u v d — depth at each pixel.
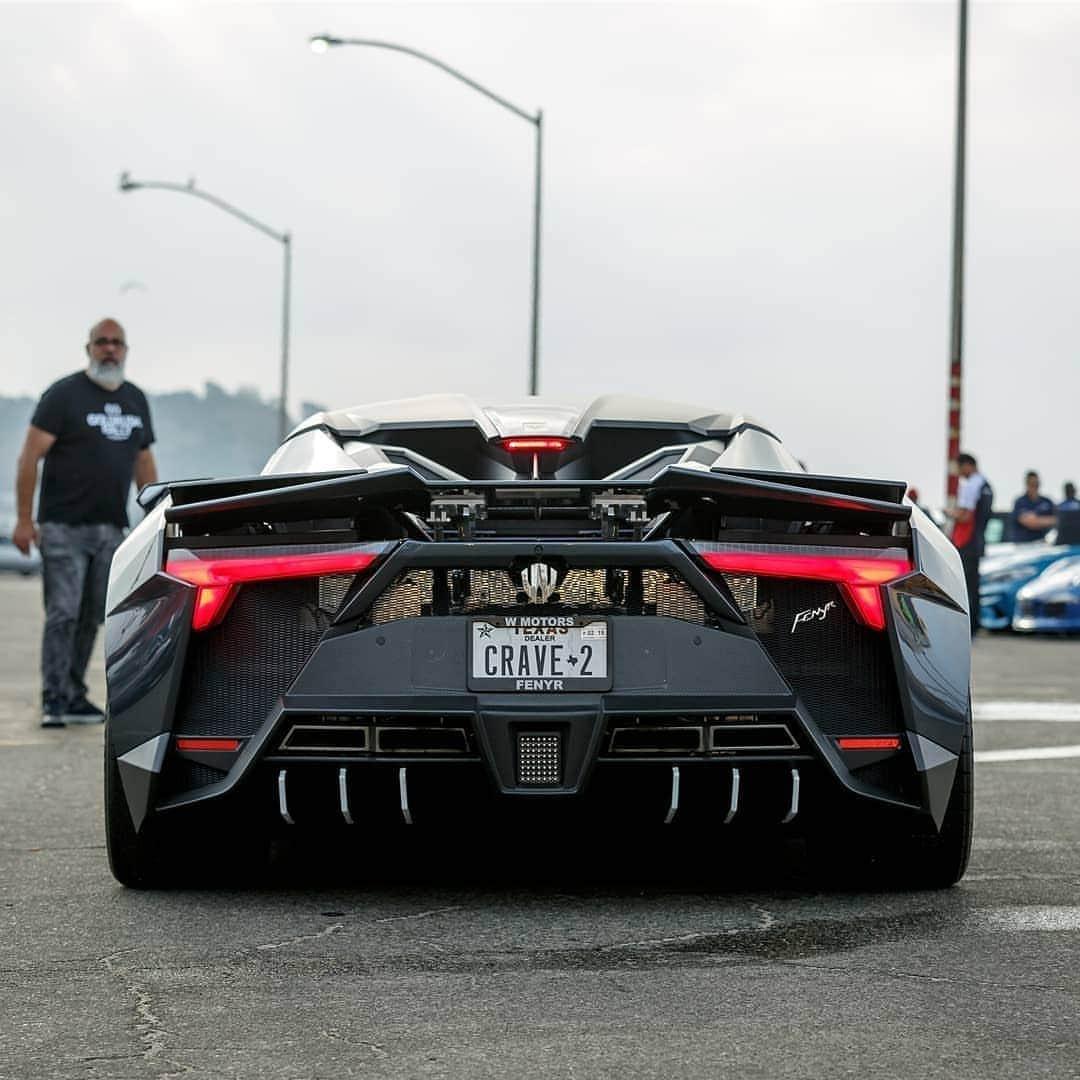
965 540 22.41
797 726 5.55
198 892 5.98
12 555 45.56
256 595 5.66
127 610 5.79
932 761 5.66
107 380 11.60
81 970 4.88
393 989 4.66
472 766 5.54
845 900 5.83
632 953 5.07
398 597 5.61
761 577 5.62
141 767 5.68
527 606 5.56
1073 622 21.64
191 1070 3.93
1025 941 5.22
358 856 6.66
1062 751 10.09
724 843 6.95
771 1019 4.36
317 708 5.51
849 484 5.90
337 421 6.79
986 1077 3.88
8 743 10.50
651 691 5.54
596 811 5.62
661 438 6.65
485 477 6.53
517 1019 4.37
